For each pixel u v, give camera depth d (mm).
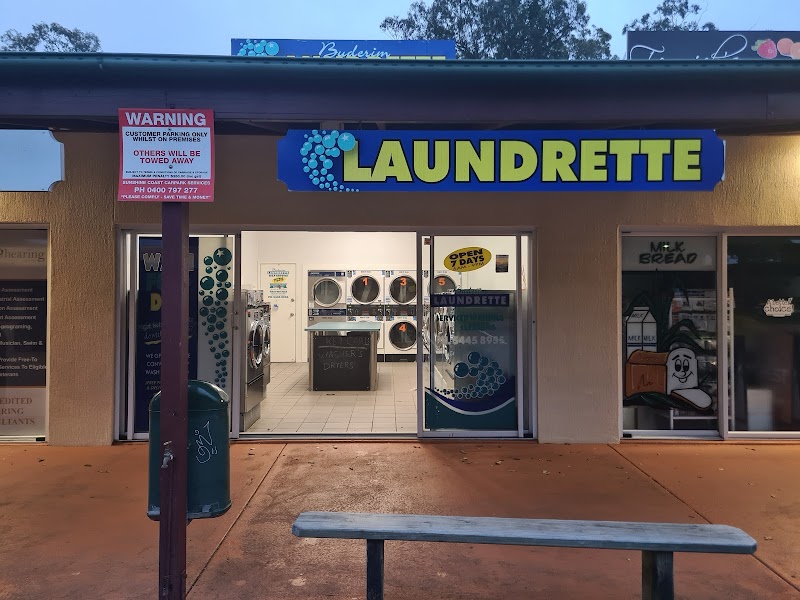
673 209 5754
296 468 5105
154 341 5973
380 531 2748
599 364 5836
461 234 6047
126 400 5922
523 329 6082
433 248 6051
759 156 5719
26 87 3191
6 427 5816
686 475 4930
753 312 6043
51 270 5645
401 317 12398
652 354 6039
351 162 3635
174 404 2895
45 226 5758
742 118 3436
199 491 3014
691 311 6031
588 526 2855
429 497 4434
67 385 5668
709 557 3494
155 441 3018
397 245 12547
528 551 3592
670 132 3637
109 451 5535
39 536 3740
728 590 3119
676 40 5910
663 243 6031
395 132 3631
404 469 5086
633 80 3305
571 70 3258
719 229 5941
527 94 3439
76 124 4734
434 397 6109
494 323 6102
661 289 6031
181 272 2965
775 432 5996
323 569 3326
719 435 6012
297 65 3174
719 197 5738
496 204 5785
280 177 3633
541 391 5859
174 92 3240
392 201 5758
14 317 5801
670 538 2680
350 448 5719
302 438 6035
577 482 4758
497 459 5363
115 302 5762
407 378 10266
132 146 3012
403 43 5777
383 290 12391
